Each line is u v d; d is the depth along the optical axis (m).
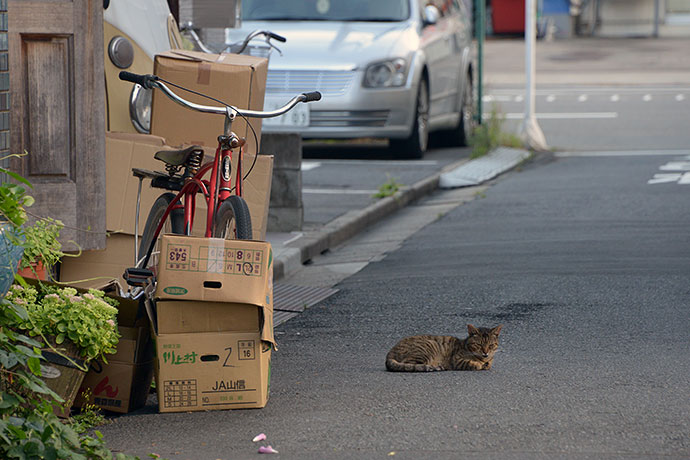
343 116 21.41
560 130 29.27
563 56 56.81
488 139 24.50
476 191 19.84
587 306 10.79
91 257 10.30
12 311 6.58
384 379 8.30
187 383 7.41
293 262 13.59
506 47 62.69
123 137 10.39
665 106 34.44
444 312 10.84
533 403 7.49
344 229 15.74
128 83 11.09
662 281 11.78
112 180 10.34
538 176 21.36
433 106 23.48
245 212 7.71
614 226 15.52
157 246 9.27
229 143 8.08
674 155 23.52
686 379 8.04
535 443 6.63
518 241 14.75
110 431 7.11
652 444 6.57
